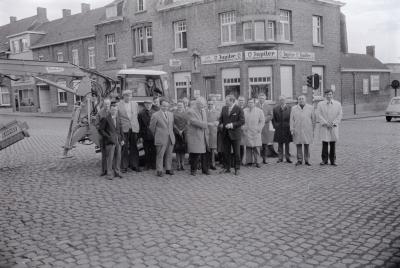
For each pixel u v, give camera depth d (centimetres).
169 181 995
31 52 4556
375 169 1062
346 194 819
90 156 1414
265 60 2558
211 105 1156
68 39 3969
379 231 604
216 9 2680
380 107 3700
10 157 1431
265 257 521
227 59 2641
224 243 571
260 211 718
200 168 1164
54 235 620
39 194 884
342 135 1867
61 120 3328
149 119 1137
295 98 2683
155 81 1355
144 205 778
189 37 2847
